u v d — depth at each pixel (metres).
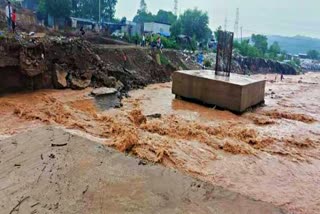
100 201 3.92
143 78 26.97
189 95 20.25
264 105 21.08
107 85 21.56
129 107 17.88
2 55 16.36
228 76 20.52
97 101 17.73
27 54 17.50
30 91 18.09
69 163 4.95
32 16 38.28
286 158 11.03
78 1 53.72
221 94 18.38
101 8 57.75
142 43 35.88
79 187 4.24
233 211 3.83
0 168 4.75
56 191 4.12
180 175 4.72
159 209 3.79
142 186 4.32
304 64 90.88
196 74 20.45
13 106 14.98
